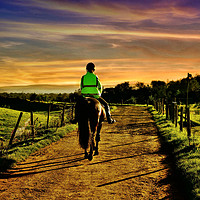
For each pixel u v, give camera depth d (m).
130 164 6.79
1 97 35.69
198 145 8.09
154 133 12.13
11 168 6.46
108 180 5.57
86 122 5.87
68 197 4.67
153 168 6.42
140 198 4.61
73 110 20.56
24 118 17.94
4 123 15.17
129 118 19.52
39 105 33.69
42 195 4.77
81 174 5.98
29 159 7.42
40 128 13.94
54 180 5.58
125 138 10.86
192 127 14.97
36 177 5.78
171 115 15.98
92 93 6.77
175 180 5.54
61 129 12.98
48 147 9.09
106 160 7.21
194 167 5.89
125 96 54.06
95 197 4.66
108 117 7.23
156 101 28.36
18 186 5.22
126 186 5.20
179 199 4.57
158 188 5.09
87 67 6.79
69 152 8.24
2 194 4.80
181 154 7.31
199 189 4.62
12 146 9.35
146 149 8.62
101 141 10.20
